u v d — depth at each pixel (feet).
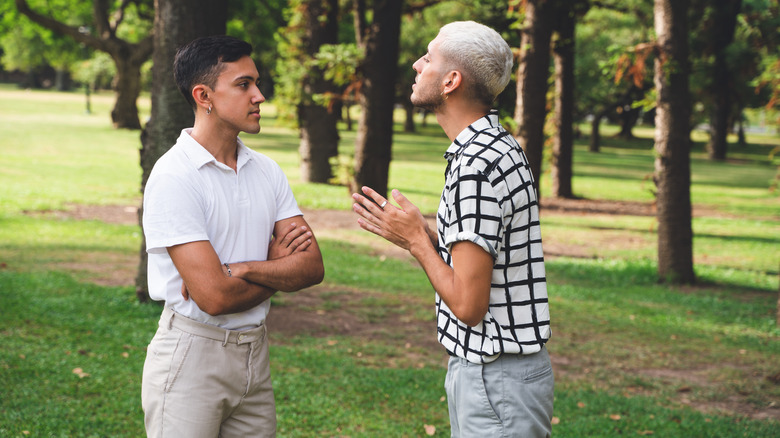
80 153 80.02
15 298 22.70
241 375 7.93
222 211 7.84
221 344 7.79
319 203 53.88
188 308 7.73
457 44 7.20
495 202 6.91
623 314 27.71
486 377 7.29
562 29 57.67
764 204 71.56
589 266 38.65
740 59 70.33
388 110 51.03
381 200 7.38
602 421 15.66
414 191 66.80
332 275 31.45
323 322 23.54
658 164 34.86
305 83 61.72
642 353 22.16
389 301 27.14
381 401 16.24
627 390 18.51
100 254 32.73
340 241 41.70
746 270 39.42
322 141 64.08
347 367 18.53
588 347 22.49
